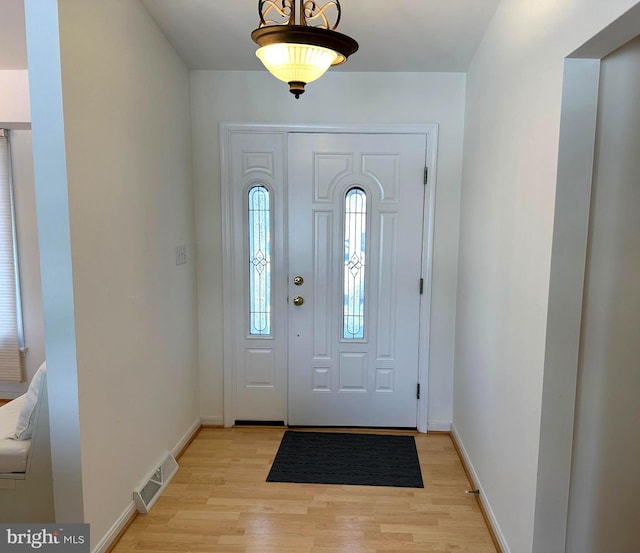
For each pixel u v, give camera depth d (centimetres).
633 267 156
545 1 161
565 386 158
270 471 262
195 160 297
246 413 318
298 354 312
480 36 241
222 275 304
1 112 309
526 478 172
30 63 157
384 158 295
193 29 239
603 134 153
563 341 157
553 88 154
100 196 183
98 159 181
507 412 195
